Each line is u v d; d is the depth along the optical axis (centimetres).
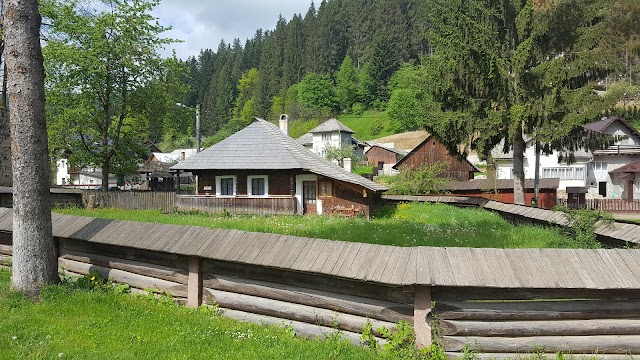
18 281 707
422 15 10812
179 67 3203
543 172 4134
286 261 568
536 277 479
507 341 497
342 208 2284
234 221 1659
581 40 2058
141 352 498
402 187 3300
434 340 498
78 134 3002
